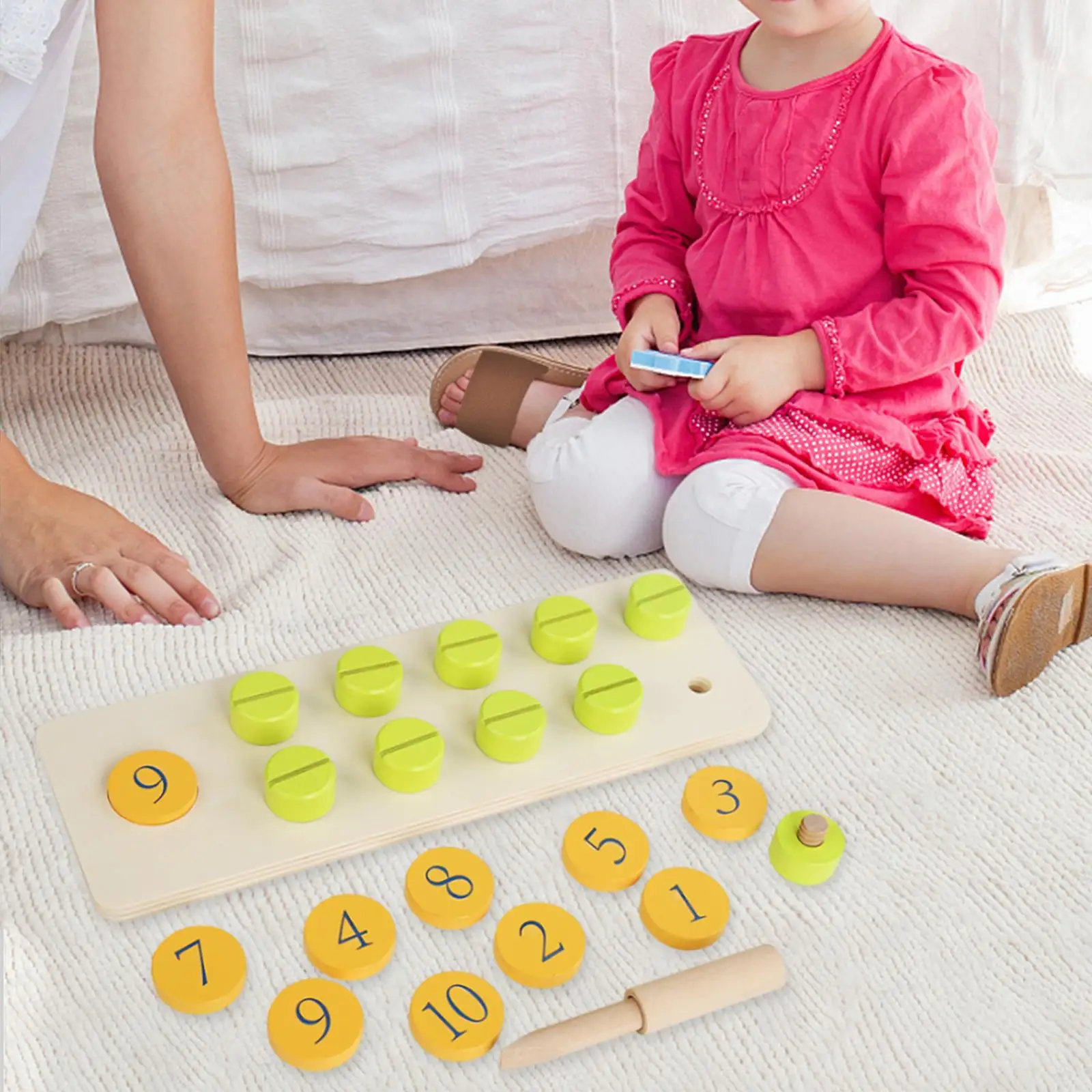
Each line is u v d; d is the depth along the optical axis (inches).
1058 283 59.4
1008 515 45.9
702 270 44.9
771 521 39.8
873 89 41.1
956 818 34.3
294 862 31.8
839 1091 28.1
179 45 38.5
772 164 42.4
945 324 41.2
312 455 45.5
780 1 39.6
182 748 34.2
